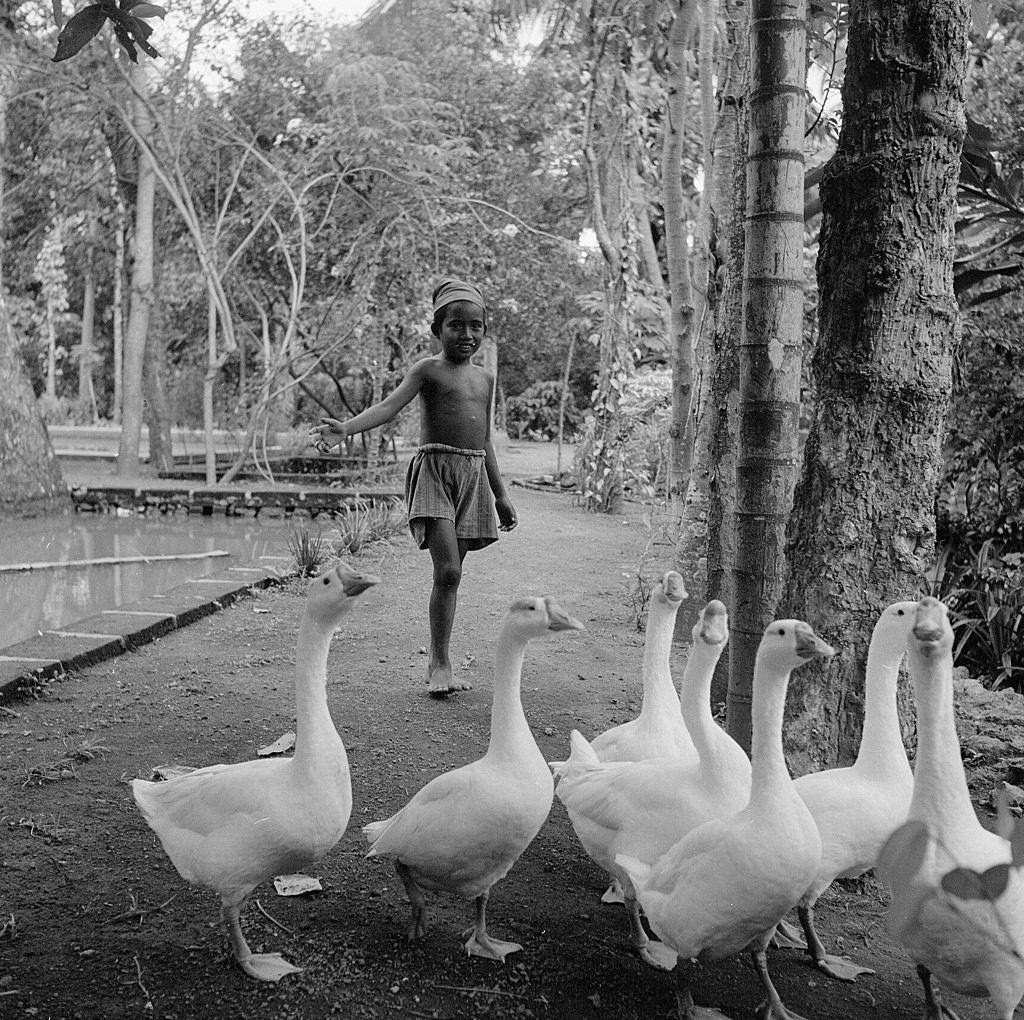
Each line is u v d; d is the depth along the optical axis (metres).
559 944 3.33
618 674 6.62
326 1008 2.90
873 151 3.70
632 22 12.38
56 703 5.76
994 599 7.19
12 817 4.18
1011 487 7.95
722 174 7.31
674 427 9.32
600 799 3.34
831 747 3.94
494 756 3.25
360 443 22.33
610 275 14.59
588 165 13.55
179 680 6.26
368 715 5.68
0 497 14.36
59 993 2.95
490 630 7.80
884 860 1.91
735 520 4.43
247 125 18.48
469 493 6.09
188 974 3.06
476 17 19.19
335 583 3.02
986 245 8.25
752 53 4.29
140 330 19.39
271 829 3.00
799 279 4.34
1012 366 7.77
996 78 8.09
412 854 3.18
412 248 18.02
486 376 6.19
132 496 15.68
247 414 23.53
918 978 3.20
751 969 3.22
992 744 5.02
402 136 17.14
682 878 2.83
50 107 18.31
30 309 36.69
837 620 3.90
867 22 3.66
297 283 19.23
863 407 3.83
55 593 9.54
